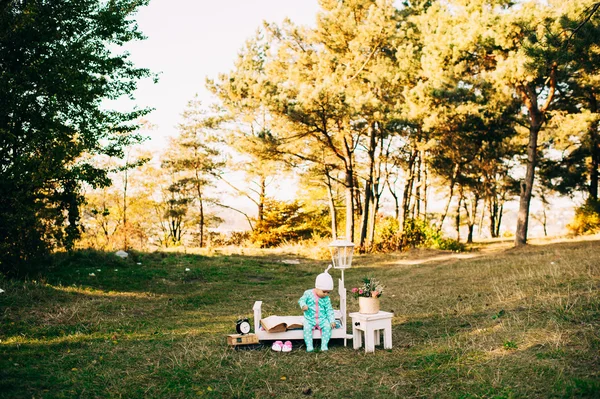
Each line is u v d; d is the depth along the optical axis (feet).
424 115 73.77
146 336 22.68
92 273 38.24
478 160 109.09
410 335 21.81
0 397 13.84
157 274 42.47
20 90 36.32
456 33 64.69
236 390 14.97
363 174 104.63
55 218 38.06
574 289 25.00
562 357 15.78
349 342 21.50
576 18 50.93
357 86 83.97
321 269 55.21
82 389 14.89
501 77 57.98
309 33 86.94
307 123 71.61
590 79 73.87
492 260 50.57
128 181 110.11
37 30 38.06
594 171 95.86
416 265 55.72
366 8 82.84
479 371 15.57
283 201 110.63
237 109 96.27
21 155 36.04
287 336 20.47
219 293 37.52
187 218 120.26
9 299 27.17
